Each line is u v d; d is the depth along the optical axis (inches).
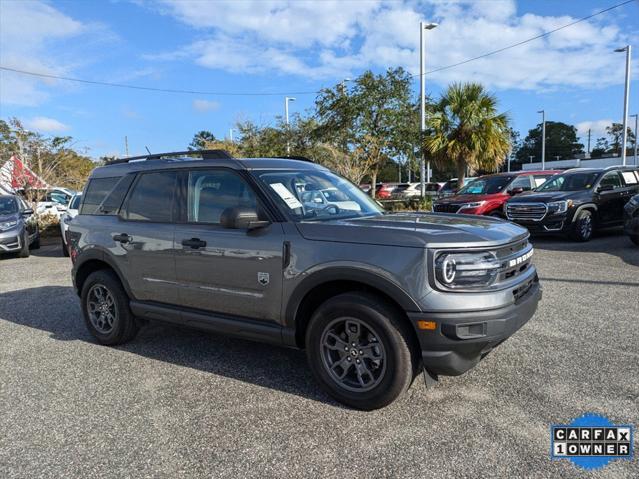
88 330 214.2
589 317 212.2
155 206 184.5
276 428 129.8
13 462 118.0
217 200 166.6
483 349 128.6
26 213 496.7
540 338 187.8
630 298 239.9
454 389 147.9
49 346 202.7
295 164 181.8
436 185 1253.1
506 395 142.9
